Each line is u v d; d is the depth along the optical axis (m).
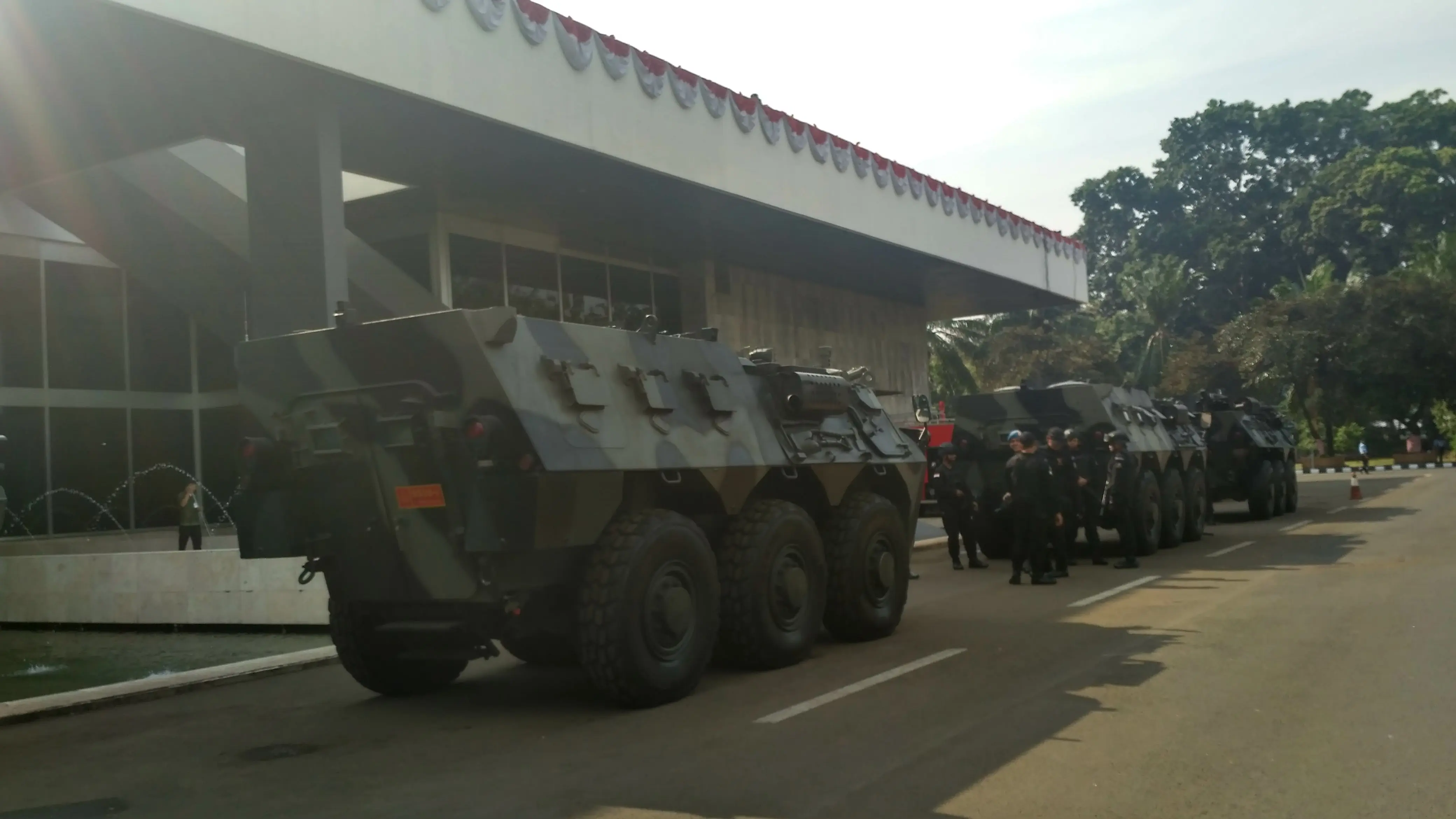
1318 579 11.92
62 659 10.95
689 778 5.53
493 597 6.97
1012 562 13.74
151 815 5.41
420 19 13.73
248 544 7.66
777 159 20.31
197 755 6.62
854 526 9.23
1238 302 73.19
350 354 7.19
